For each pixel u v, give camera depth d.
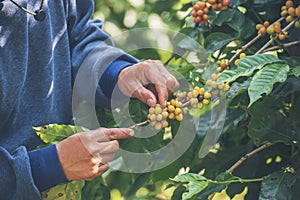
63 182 1.74
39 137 1.87
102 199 2.09
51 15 1.88
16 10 1.76
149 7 2.93
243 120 1.92
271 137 1.77
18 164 1.70
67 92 1.94
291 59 1.78
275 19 1.96
